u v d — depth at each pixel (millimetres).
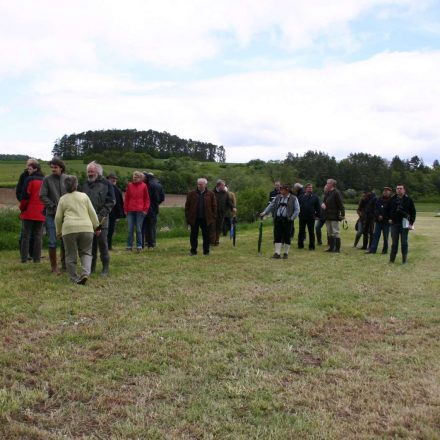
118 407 4047
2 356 4910
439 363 5301
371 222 15797
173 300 7566
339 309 7461
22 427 3615
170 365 4980
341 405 4207
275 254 12867
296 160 88625
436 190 94938
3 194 32000
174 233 20031
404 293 8859
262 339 5855
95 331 5812
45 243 14195
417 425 3896
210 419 3902
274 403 4195
